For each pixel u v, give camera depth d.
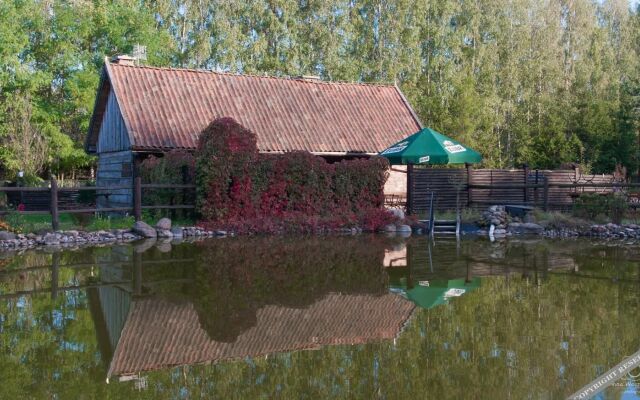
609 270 11.67
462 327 7.54
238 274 11.13
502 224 19.16
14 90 31.80
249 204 18.78
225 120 18.52
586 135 42.41
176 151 19.97
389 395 5.33
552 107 46.00
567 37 60.19
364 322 7.85
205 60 43.38
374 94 28.48
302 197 19.53
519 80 51.16
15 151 30.11
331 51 43.19
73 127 37.28
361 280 10.63
